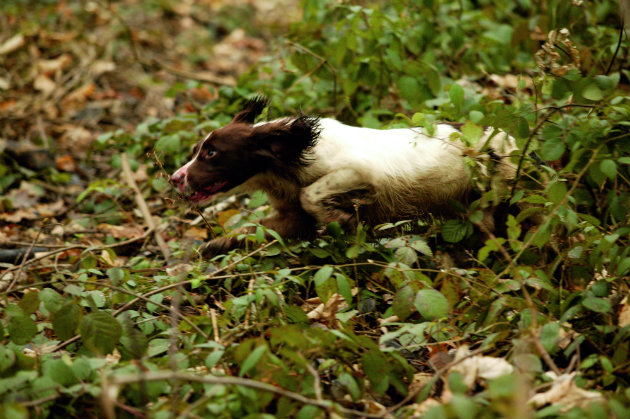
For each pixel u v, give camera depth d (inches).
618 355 191.8
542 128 267.4
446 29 398.0
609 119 241.8
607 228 253.6
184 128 365.7
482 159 256.8
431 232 270.8
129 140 377.1
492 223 271.1
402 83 340.2
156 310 239.9
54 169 404.2
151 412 172.4
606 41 349.1
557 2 362.6
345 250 251.9
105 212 362.0
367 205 265.7
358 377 194.7
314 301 249.3
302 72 382.0
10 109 462.0
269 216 281.0
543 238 225.6
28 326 208.7
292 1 733.9
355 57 363.9
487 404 173.2
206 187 271.3
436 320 219.1
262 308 218.5
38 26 553.0
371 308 246.5
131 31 568.7
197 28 651.5
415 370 209.9
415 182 268.2
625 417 162.9
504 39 392.5
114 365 193.0
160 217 355.6
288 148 261.7
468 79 382.3
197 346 189.5
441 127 277.6
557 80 269.7
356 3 404.2
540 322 204.7
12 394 177.5
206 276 236.8
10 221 359.6
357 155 261.6
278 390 164.1
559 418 167.8
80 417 184.9
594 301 205.8
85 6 612.7
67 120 454.9
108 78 513.7
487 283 230.7
